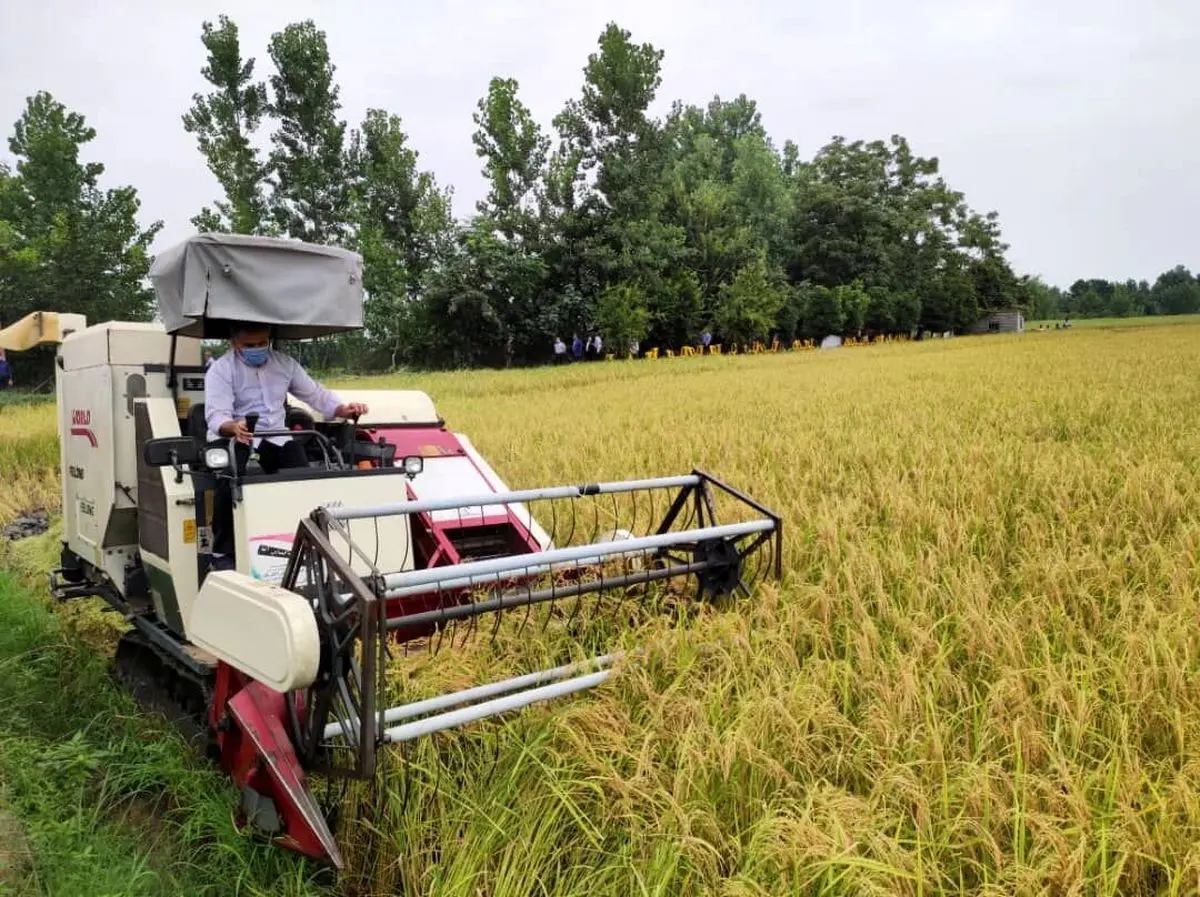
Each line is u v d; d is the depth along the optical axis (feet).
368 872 11.11
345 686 10.62
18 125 121.29
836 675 12.69
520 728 12.12
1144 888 9.27
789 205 207.62
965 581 16.03
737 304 149.59
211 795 12.12
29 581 24.13
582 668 13.09
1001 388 54.19
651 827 10.16
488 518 16.98
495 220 128.36
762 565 17.87
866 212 203.00
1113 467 25.91
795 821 9.61
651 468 29.12
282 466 15.47
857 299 187.21
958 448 29.35
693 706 11.74
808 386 62.95
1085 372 64.75
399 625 12.17
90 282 107.14
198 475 14.39
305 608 10.18
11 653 17.57
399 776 11.40
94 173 119.96
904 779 9.89
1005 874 8.91
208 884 10.80
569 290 128.47
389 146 135.33
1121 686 12.00
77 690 16.35
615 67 133.28
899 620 14.30
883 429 36.70
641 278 134.92
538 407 52.29
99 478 17.67
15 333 19.76
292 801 10.37
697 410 48.32
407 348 124.26
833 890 9.07
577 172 134.51
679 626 13.99
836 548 18.04
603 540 16.75
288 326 16.52
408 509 12.65
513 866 9.80
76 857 10.39
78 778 12.68
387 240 135.64
